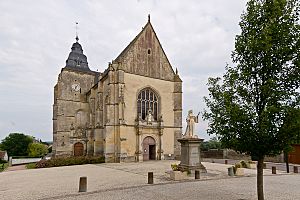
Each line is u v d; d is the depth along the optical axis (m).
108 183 15.98
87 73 53.31
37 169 28.14
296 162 31.66
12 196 12.52
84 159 33.28
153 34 38.84
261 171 8.91
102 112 39.03
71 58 55.16
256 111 8.66
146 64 37.31
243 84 9.05
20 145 76.81
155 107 37.78
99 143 38.44
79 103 51.44
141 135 34.75
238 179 17.30
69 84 51.06
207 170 22.81
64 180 17.91
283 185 14.99
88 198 11.69
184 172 17.83
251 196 11.52
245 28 9.16
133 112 35.03
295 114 7.84
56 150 47.84
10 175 22.58
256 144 8.45
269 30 8.11
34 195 12.66
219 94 9.51
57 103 49.38
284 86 8.46
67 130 49.38
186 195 11.82
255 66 8.65
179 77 39.88
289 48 8.18
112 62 35.16
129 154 33.72
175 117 38.91
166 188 13.80
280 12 8.26
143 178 17.98
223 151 42.66
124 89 34.44
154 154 36.19
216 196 11.54
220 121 9.23
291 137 8.05
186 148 20.14
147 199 11.13
